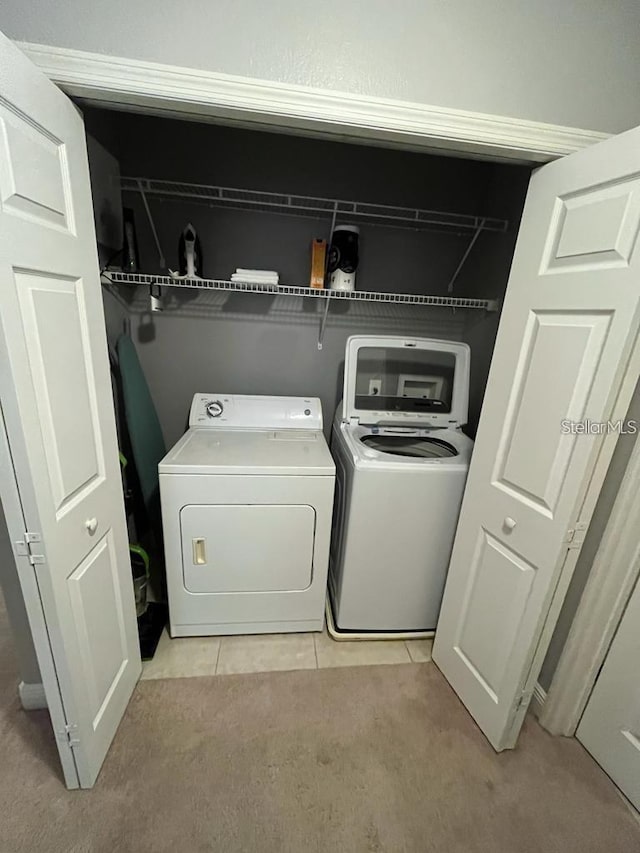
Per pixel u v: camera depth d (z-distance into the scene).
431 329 2.29
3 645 1.71
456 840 1.13
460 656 1.54
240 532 1.61
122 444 1.99
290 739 1.38
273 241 2.05
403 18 1.00
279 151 1.93
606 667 1.29
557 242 1.11
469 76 1.06
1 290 0.75
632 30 1.09
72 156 0.98
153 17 0.92
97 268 1.13
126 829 1.12
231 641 1.77
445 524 1.67
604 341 0.97
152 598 1.96
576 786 1.28
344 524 1.72
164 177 1.90
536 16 1.04
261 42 0.97
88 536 1.11
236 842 1.10
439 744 1.39
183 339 2.13
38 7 0.89
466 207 2.12
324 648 1.77
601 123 1.15
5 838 1.09
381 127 1.06
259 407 2.03
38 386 0.87
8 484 0.85
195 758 1.30
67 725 1.10
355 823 1.16
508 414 1.28
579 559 1.33
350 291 1.84
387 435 1.94
